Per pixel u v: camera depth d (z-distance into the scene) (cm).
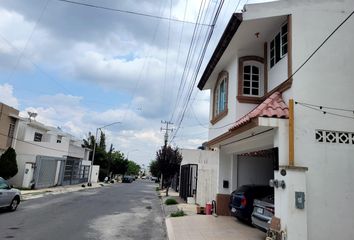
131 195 3006
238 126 1021
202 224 1281
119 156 7600
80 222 1304
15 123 3125
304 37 938
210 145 1566
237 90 1233
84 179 4962
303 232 789
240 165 1462
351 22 955
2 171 2633
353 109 905
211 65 1477
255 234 1088
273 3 988
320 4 961
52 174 3478
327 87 911
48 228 1138
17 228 1111
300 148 870
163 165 3244
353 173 872
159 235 1139
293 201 802
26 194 2420
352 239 835
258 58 1252
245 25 1065
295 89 902
